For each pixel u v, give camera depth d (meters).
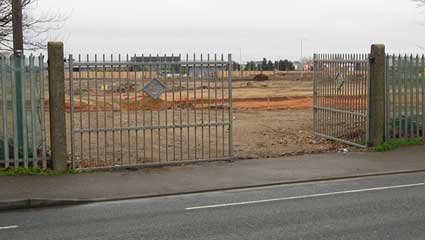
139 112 26.91
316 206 9.06
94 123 22.08
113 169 12.41
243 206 9.21
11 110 11.81
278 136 18.69
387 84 15.40
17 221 8.44
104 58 12.30
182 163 13.11
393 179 11.64
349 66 15.89
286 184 11.27
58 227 7.98
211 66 13.42
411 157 14.01
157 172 12.28
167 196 10.27
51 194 10.10
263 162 13.45
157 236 7.34
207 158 13.70
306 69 87.81
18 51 12.64
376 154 14.45
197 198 10.02
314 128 17.83
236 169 12.59
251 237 7.18
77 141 17.34
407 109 15.78
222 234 7.37
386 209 8.70
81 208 9.35
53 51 11.84
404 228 7.48
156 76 12.97
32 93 11.82
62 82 11.93
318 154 14.62
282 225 7.81
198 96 38.59
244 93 43.88
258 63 89.38
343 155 14.36
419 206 8.89
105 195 10.16
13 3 12.80
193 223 8.03
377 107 15.05
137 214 8.74
